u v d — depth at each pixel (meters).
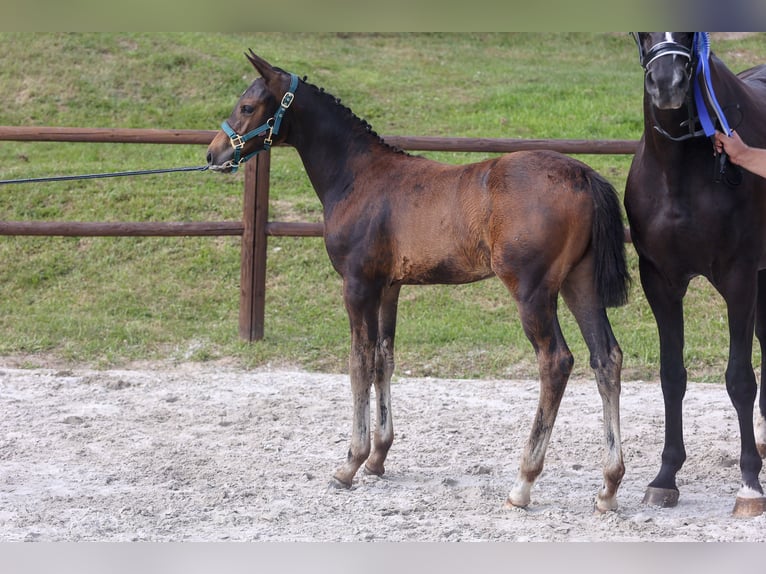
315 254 9.52
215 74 14.08
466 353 7.91
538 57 17.31
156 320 8.45
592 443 5.90
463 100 14.08
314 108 5.16
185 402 6.74
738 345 4.55
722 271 4.55
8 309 8.66
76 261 9.34
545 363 4.39
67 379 7.26
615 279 4.34
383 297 5.19
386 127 12.77
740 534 4.18
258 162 7.80
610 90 14.56
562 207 4.30
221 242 9.62
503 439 5.99
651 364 7.64
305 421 6.35
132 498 4.79
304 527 4.34
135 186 10.50
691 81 4.33
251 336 8.04
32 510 4.60
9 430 6.05
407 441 5.95
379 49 17.03
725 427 6.15
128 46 14.80
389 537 4.17
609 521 4.38
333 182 5.12
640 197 4.67
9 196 10.23
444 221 4.63
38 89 13.45
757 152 4.25
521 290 4.36
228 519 4.46
